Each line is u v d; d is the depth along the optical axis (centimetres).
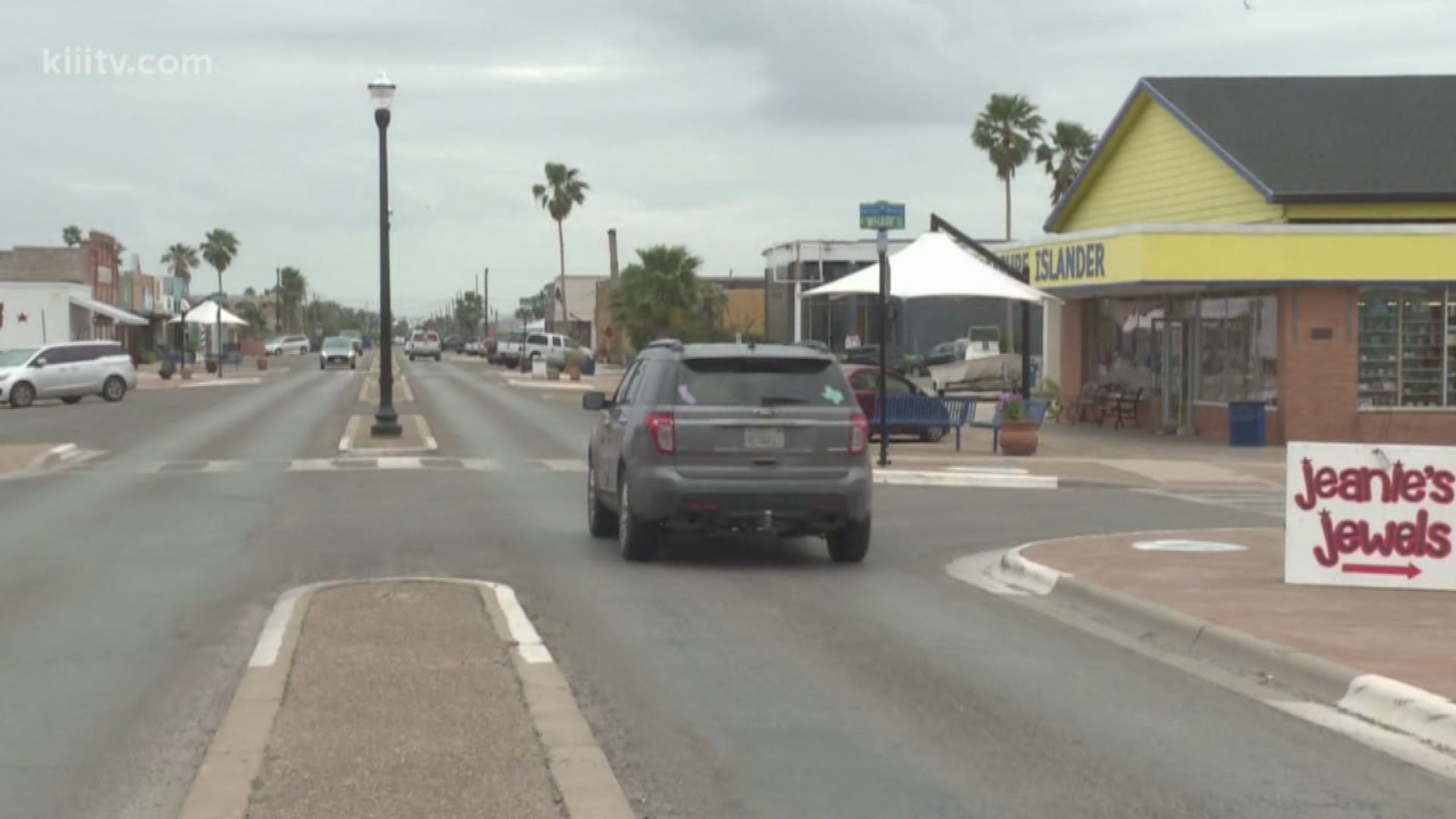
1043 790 700
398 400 4828
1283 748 781
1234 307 3212
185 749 756
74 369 4734
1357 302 3038
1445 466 1226
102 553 1487
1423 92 3625
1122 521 1877
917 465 2569
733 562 1459
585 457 2759
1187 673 970
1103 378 3759
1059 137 7344
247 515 1816
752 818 655
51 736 783
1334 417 3038
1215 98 3562
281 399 4872
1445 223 3138
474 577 1340
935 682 933
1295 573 1250
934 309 6794
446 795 657
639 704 862
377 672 895
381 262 3042
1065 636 1095
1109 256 3127
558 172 11469
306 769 693
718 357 1403
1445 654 952
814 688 910
